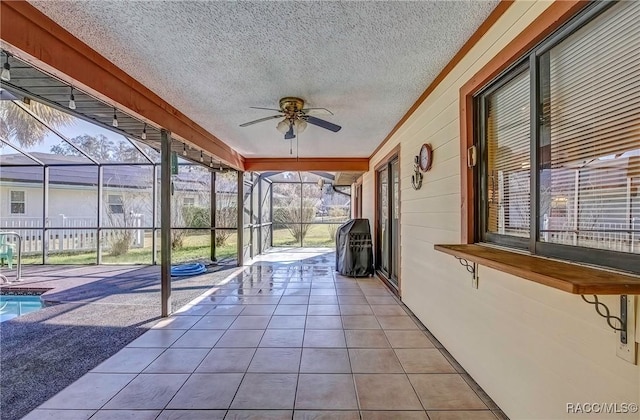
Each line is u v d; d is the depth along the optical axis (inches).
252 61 101.3
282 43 90.2
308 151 255.3
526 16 66.4
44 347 113.3
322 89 124.7
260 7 73.8
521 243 72.9
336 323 137.6
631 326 44.9
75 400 81.4
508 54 72.3
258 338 121.3
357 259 237.5
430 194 126.6
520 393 69.2
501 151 83.4
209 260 311.0
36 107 248.8
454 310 103.8
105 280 220.1
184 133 161.3
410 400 81.1
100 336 123.2
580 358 53.4
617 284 39.1
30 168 288.7
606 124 51.9
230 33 85.0
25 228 281.1
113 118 145.6
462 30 84.4
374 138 208.4
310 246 442.0
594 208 53.8
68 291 191.0
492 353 80.7
